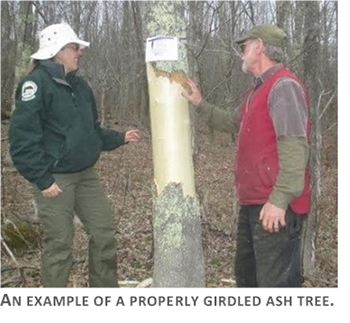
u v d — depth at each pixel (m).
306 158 2.64
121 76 7.35
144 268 4.58
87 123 3.32
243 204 2.92
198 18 5.45
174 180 2.83
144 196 6.73
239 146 2.90
